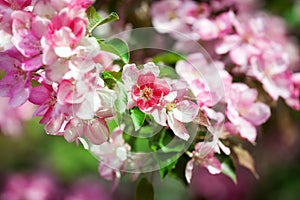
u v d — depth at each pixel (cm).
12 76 61
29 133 131
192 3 86
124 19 86
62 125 60
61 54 58
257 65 78
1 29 61
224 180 133
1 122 108
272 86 78
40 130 131
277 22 108
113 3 86
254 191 133
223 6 87
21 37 59
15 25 59
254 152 115
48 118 60
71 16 59
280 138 112
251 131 71
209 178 132
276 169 132
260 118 72
